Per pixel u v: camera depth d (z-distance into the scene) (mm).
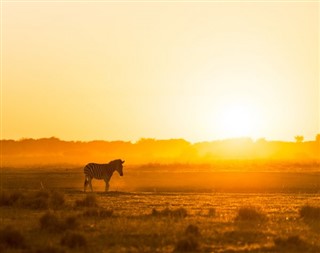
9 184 166125
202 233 65375
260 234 65688
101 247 57875
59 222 67688
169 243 60219
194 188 157875
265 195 124125
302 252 57031
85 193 125500
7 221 73938
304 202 105375
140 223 71375
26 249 56000
